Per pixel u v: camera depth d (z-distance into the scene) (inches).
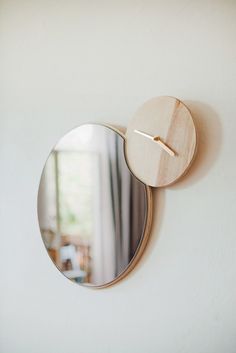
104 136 48.6
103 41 50.1
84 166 49.6
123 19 49.1
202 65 45.4
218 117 44.7
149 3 47.8
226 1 44.6
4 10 55.5
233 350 44.0
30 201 54.1
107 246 48.3
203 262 45.1
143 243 46.7
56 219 51.2
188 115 44.3
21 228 54.6
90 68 50.8
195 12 45.8
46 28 53.1
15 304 54.9
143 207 46.4
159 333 46.9
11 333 55.2
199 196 45.2
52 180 51.4
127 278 48.2
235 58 44.3
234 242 44.1
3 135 55.6
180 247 45.9
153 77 47.6
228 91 44.4
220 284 44.5
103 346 49.6
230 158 44.2
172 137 45.1
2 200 55.7
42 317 53.2
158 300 46.9
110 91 49.7
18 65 54.7
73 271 50.1
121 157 47.7
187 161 44.3
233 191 44.1
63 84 52.2
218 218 44.6
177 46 46.5
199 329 45.2
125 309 48.4
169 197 46.4
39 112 53.6
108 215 48.3
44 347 53.1
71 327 51.5
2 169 55.7
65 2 52.1
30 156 54.1
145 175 46.4
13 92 54.9
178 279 46.0
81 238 49.7
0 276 55.8
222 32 44.7
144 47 48.0
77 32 51.5
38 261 53.5
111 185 48.1
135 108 48.4
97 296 49.9
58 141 51.7
